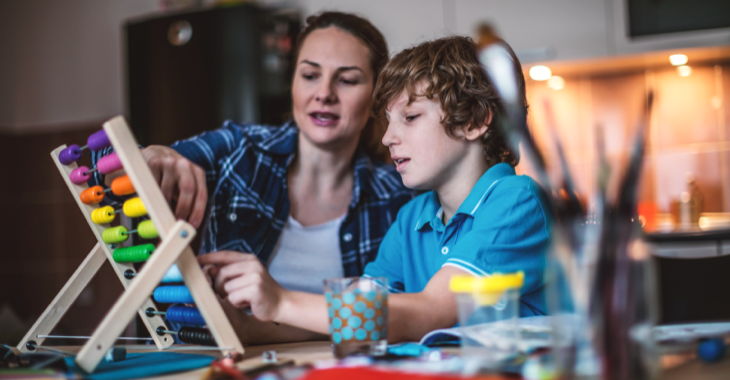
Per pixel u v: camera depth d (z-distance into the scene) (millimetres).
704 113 2910
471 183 1090
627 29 2732
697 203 2832
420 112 1069
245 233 1497
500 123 1059
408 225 1233
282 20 3033
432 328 863
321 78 1489
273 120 2881
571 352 526
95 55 3514
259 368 678
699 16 2656
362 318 717
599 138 532
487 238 932
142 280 753
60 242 3496
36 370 677
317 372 592
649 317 524
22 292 3514
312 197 1589
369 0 3080
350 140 1547
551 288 542
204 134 1586
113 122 780
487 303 644
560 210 535
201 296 807
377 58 1546
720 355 607
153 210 787
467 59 1069
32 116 3586
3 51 3635
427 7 2992
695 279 1471
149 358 825
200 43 2855
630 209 525
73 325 3340
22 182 3570
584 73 3037
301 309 829
